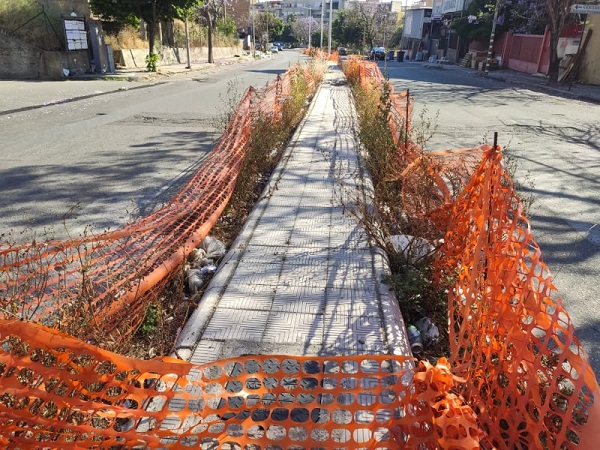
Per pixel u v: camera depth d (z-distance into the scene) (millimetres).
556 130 10469
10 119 10922
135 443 1970
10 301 2590
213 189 5223
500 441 2018
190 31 40875
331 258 3928
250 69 31312
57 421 1832
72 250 3717
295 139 8555
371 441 1913
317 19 97500
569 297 3717
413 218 4367
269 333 2953
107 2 22594
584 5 18688
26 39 21938
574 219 5289
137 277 3436
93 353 1831
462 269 2941
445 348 3043
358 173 6363
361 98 12000
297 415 2311
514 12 27906
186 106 13211
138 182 6359
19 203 5512
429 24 52875
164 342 3008
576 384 1782
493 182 2678
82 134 9359
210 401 2395
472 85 21328
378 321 3082
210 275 3906
